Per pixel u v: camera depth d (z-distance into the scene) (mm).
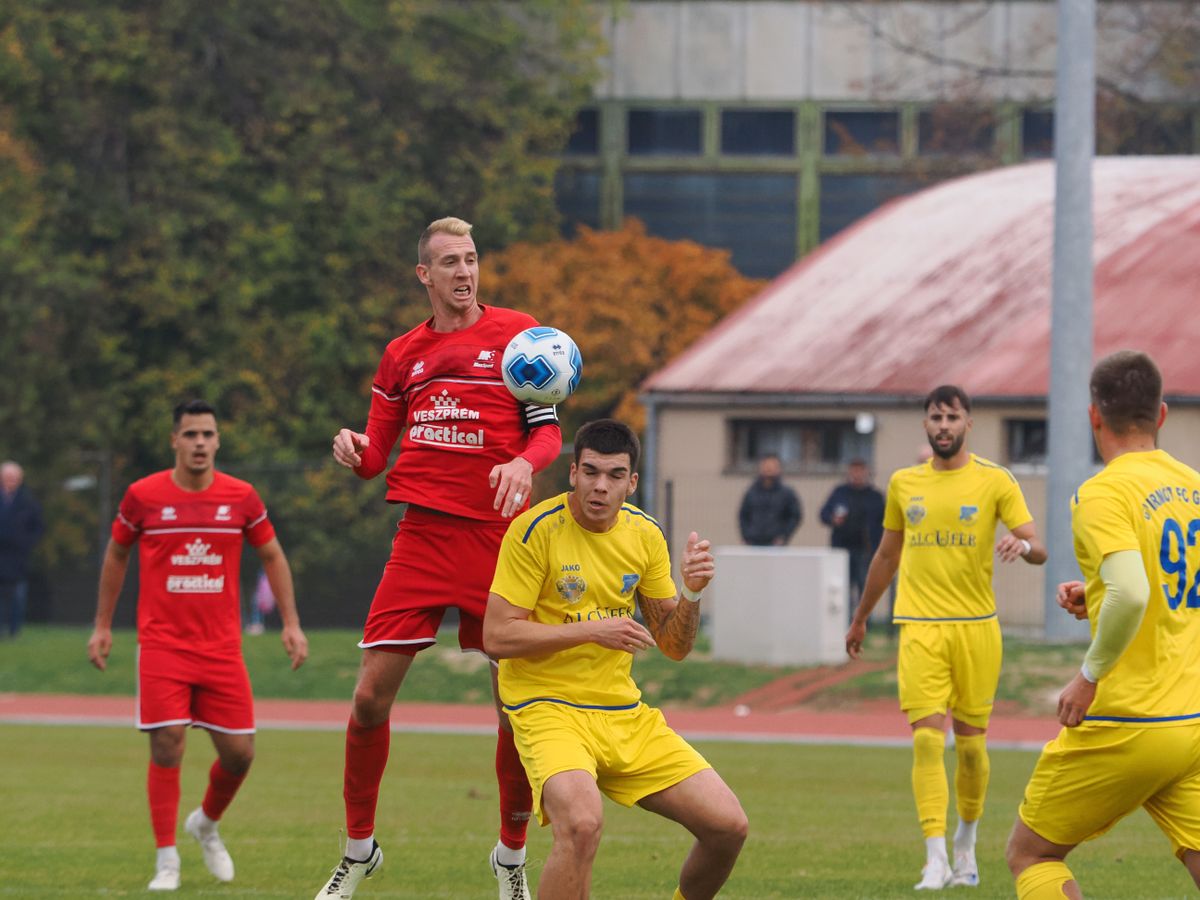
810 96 186375
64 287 112625
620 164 186250
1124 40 152625
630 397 140250
